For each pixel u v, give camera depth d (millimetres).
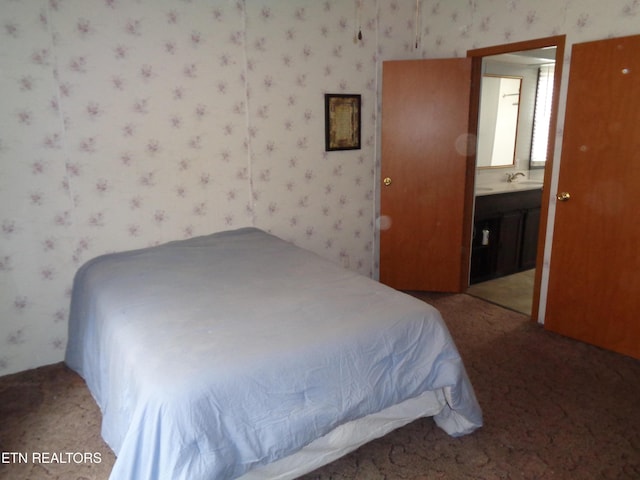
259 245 2965
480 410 2070
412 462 1964
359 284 2289
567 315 3070
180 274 2447
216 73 3033
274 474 1698
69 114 2621
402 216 3873
